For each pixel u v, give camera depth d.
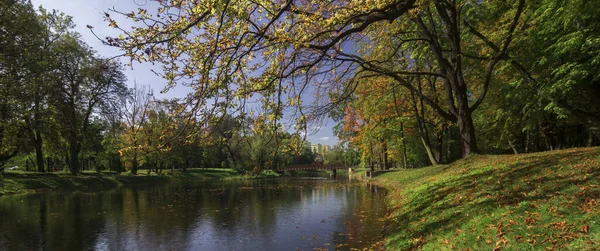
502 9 15.22
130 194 29.34
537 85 14.93
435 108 18.33
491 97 21.59
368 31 13.44
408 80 21.88
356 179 45.41
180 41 6.47
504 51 15.27
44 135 28.03
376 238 11.01
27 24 23.67
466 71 19.95
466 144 17.89
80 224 15.71
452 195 11.53
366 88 22.77
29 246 12.06
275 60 8.15
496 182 10.90
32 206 21.69
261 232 13.41
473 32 16.17
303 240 11.77
